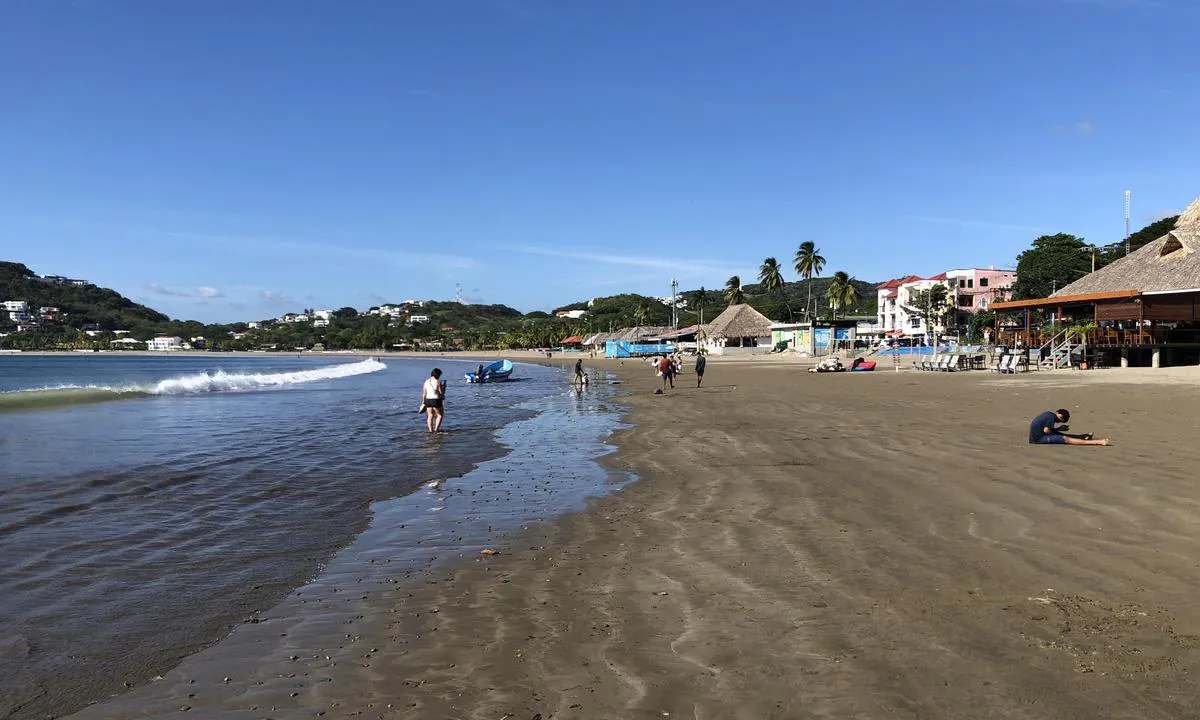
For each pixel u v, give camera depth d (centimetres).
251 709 363
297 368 8612
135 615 504
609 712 349
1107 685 360
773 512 769
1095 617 447
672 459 1188
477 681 388
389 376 5659
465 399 2891
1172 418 1420
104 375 6494
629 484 987
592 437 1548
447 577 585
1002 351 4006
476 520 793
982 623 444
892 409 1853
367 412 2255
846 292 10956
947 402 1988
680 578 560
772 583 538
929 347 6275
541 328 18475
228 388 3700
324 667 413
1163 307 3494
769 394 2580
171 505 877
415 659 421
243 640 457
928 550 607
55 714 363
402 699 370
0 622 490
